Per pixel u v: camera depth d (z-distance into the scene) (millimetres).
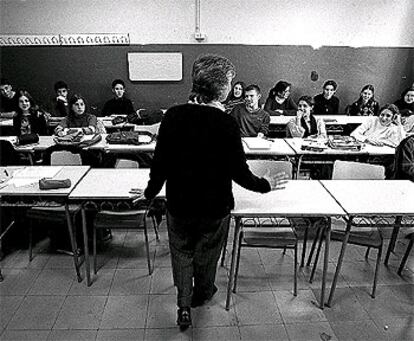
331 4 6465
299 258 3053
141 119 5305
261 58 6652
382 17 6535
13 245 3227
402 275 2865
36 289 2678
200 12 6449
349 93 6824
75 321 2383
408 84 6809
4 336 2260
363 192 2592
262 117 4281
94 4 6363
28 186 2605
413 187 2691
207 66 1924
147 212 2932
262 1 6438
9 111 5746
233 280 2627
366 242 2521
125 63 6586
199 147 1950
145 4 6395
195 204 2059
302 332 2311
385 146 3928
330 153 3688
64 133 4051
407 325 2379
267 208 2312
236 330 2316
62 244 3170
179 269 2232
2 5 6293
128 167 3227
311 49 6633
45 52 6480
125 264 2982
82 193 2510
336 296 2623
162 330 2314
